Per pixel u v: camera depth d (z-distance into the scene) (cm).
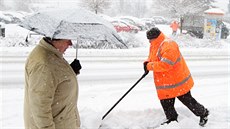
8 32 1752
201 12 2684
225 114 539
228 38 2664
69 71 268
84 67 1001
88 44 1490
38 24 241
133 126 470
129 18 3083
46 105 247
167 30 2981
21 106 564
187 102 464
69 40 267
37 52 254
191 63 1216
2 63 990
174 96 450
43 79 245
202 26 2586
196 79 902
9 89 695
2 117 500
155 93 711
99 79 846
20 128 459
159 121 496
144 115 515
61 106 267
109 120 481
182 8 2650
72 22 236
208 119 511
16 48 1316
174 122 451
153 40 450
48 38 257
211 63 1242
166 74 443
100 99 639
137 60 1213
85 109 495
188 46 1897
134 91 726
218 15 2230
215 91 748
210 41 2002
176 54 435
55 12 251
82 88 734
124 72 959
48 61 250
